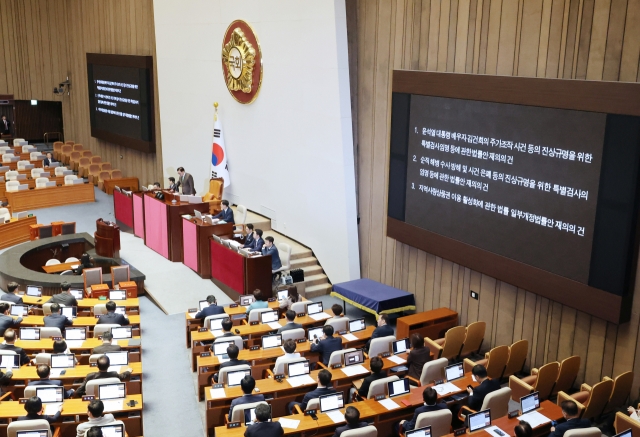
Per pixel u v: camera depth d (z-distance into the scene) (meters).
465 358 10.47
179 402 10.48
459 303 12.29
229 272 14.65
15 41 30.12
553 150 9.78
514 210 10.55
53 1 29.80
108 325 11.20
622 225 8.94
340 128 14.26
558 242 9.88
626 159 8.78
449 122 11.60
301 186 15.91
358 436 7.33
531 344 10.91
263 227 17.23
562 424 7.61
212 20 18.42
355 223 14.62
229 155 18.75
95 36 26.16
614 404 9.16
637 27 8.80
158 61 21.16
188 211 16.66
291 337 10.71
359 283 13.82
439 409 7.97
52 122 32.31
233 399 8.84
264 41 16.47
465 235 11.57
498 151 10.71
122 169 25.70
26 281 14.38
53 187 22.39
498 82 10.53
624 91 8.70
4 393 9.41
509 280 10.74
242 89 17.45
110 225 16.42
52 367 9.85
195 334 11.36
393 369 9.92
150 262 16.70
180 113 20.58
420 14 12.37
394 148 12.97
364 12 13.77
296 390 9.20
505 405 8.40
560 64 9.86
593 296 9.42
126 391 9.21
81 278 14.65
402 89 12.57
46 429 7.73
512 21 10.56
